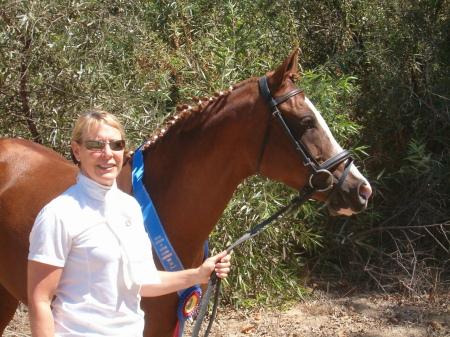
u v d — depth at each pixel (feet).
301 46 20.40
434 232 17.08
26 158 9.42
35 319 5.74
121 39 16.48
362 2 20.34
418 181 17.33
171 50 18.19
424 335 13.48
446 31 18.80
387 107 18.07
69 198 6.08
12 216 8.61
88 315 5.98
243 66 16.89
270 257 15.55
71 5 14.64
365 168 17.84
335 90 16.71
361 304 15.28
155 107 15.03
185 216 8.02
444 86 17.69
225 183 8.12
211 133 8.02
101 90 14.94
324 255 17.25
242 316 14.73
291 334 13.58
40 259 5.80
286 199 15.35
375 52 18.92
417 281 15.79
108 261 6.04
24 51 14.16
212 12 19.84
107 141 6.26
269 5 20.45
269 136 7.95
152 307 7.65
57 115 14.25
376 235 17.38
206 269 6.88
